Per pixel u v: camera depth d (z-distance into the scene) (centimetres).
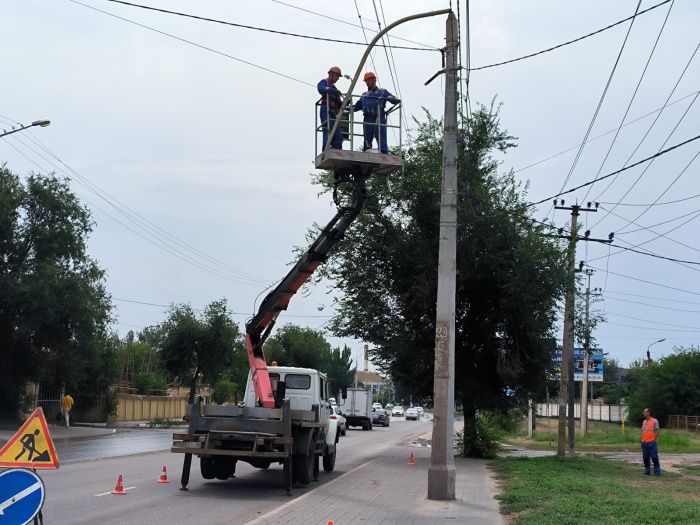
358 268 2633
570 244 2617
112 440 3300
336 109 1500
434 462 1356
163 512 1216
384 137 1505
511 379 2638
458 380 2681
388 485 1608
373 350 2712
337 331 2711
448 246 1397
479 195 2538
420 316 2648
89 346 3884
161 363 5231
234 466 1714
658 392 6788
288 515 1152
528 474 1798
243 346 5500
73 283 3734
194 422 1539
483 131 2619
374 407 6925
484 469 2083
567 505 1207
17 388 3897
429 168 2567
